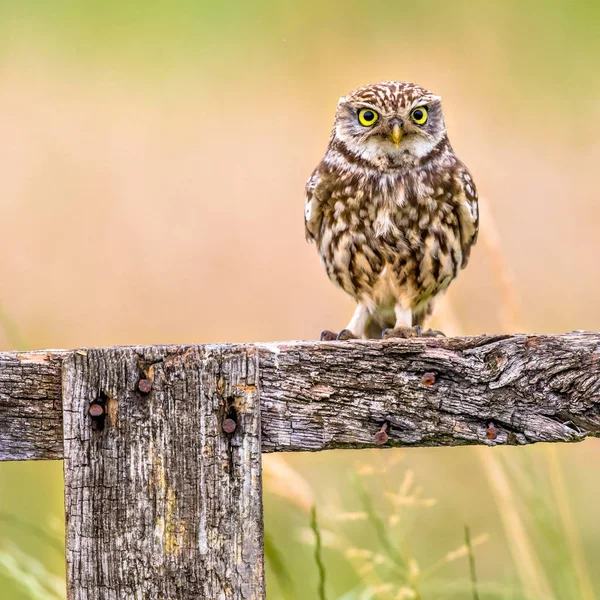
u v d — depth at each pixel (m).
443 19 23.38
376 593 8.18
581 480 12.73
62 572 8.58
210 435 5.73
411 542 11.02
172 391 5.73
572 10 23.12
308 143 20.34
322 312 17.11
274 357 5.93
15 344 9.27
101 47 23.58
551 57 22.52
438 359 5.98
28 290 16.94
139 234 18.31
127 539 5.71
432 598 9.32
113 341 16.50
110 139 20.86
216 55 23.00
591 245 17.89
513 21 23.20
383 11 23.44
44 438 5.88
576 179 19.27
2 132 20.78
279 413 5.95
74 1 24.83
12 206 18.69
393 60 22.06
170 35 23.81
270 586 9.03
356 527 10.55
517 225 18.47
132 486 5.72
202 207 18.97
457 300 15.82
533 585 8.62
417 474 12.30
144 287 17.25
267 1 23.97
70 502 5.72
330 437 5.96
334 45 22.81
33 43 23.66
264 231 18.67
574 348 5.96
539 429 5.98
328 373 5.96
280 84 21.89
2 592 9.27
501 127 20.55
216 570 5.70
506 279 9.47
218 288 17.45
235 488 5.73
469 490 12.23
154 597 5.70
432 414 5.98
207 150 20.31
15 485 10.73
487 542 11.35
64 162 19.89
